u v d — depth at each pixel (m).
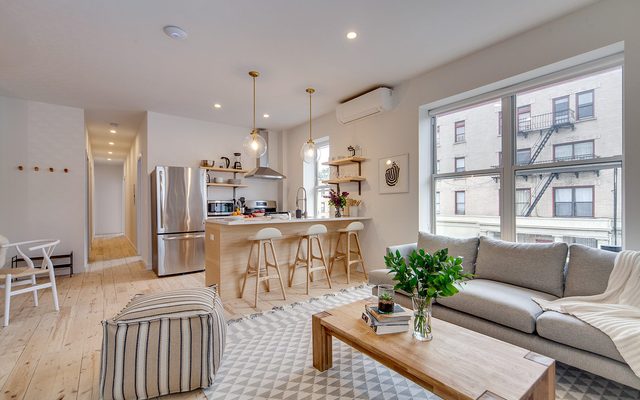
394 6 2.48
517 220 3.25
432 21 2.71
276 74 3.74
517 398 1.17
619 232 2.61
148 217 5.25
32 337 2.54
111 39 2.88
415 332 1.68
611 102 2.65
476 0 2.43
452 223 3.86
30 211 4.58
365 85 4.16
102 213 10.84
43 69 3.50
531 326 1.94
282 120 5.85
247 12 2.51
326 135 5.48
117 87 4.07
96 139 7.18
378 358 1.59
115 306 3.32
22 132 4.52
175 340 1.80
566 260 2.37
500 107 3.40
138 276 4.71
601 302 2.00
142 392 1.74
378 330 1.74
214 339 1.91
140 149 5.93
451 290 1.60
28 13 2.46
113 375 1.72
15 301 3.46
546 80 2.96
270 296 3.69
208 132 5.81
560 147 2.95
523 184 3.21
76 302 3.46
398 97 4.18
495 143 3.45
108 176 10.97
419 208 3.95
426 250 3.20
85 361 2.17
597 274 2.13
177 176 4.87
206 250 3.99
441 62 3.52
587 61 2.70
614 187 2.63
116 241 8.80
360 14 2.57
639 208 2.33
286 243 4.15
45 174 4.68
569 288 2.24
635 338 1.54
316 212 6.13
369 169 4.65
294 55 3.27
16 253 4.45
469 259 2.92
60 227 4.79
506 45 3.06
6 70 3.52
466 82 3.39
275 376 1.97
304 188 6.11
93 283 4.29
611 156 2.63
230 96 4.46
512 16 2.66
